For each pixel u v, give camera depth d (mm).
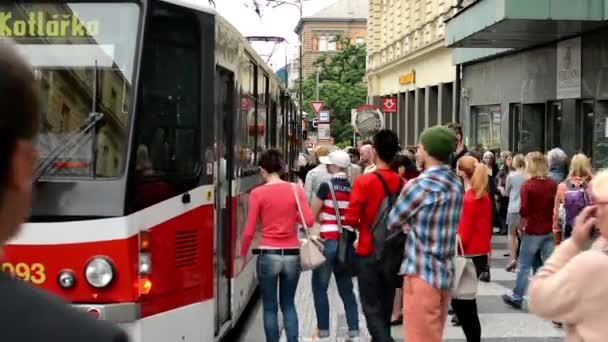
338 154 8703
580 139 21047
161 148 6293
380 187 7219
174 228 6371
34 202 5805
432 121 38438
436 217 6160
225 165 8109
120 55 6156
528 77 24438
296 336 7809
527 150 24641
